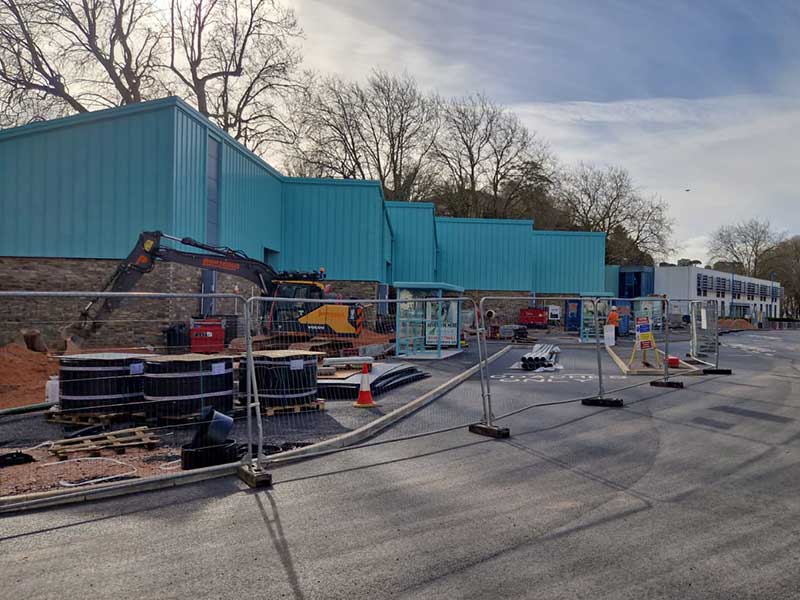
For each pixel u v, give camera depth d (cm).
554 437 856
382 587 398
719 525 513
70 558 441
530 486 623
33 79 3212
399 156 5341
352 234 2861
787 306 9606
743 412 1065
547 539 480
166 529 499
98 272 1806
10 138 1803
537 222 5903
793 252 8812
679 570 424
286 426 919
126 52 3578
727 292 6631
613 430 905
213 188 2114
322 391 1194
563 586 400
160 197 1803
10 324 1648
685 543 473
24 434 861
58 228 1808
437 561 439
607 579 410
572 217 6366
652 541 477
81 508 548
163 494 591
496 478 652
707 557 446
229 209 2214
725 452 772
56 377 1120
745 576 415
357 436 830
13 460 706
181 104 1830
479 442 823
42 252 1803
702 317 2102
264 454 738
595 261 4403
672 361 1773
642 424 952
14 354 1377
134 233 1806
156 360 902
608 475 665
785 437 862
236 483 628
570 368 1844
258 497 584
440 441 829
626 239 6444
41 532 491
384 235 3116
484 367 892
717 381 1528
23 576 412
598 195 6462
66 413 911
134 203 1808
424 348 2127
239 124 4028
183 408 892
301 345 1623
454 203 5588
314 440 823
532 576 414
